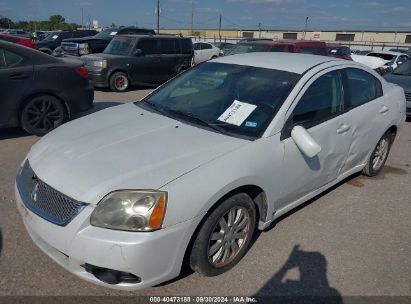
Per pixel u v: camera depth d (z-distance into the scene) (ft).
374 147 14.49
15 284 8.48
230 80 11.48
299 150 10.05
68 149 8.90
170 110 11.25
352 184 14.99
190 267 8.75
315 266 9.71
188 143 9.03
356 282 9.21
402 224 12.09
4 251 9.55
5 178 13.87
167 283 8.75
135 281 7.62
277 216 10.55
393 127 15.39
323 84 11.24
